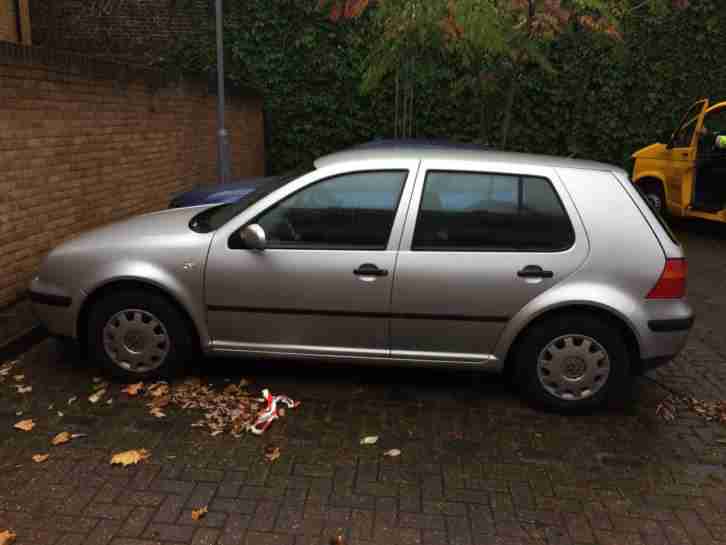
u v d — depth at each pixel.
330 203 4.20
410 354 4.26
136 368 4.44
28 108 5.77
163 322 4.35
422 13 7.79
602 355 4.16
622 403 4.49
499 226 4.13
